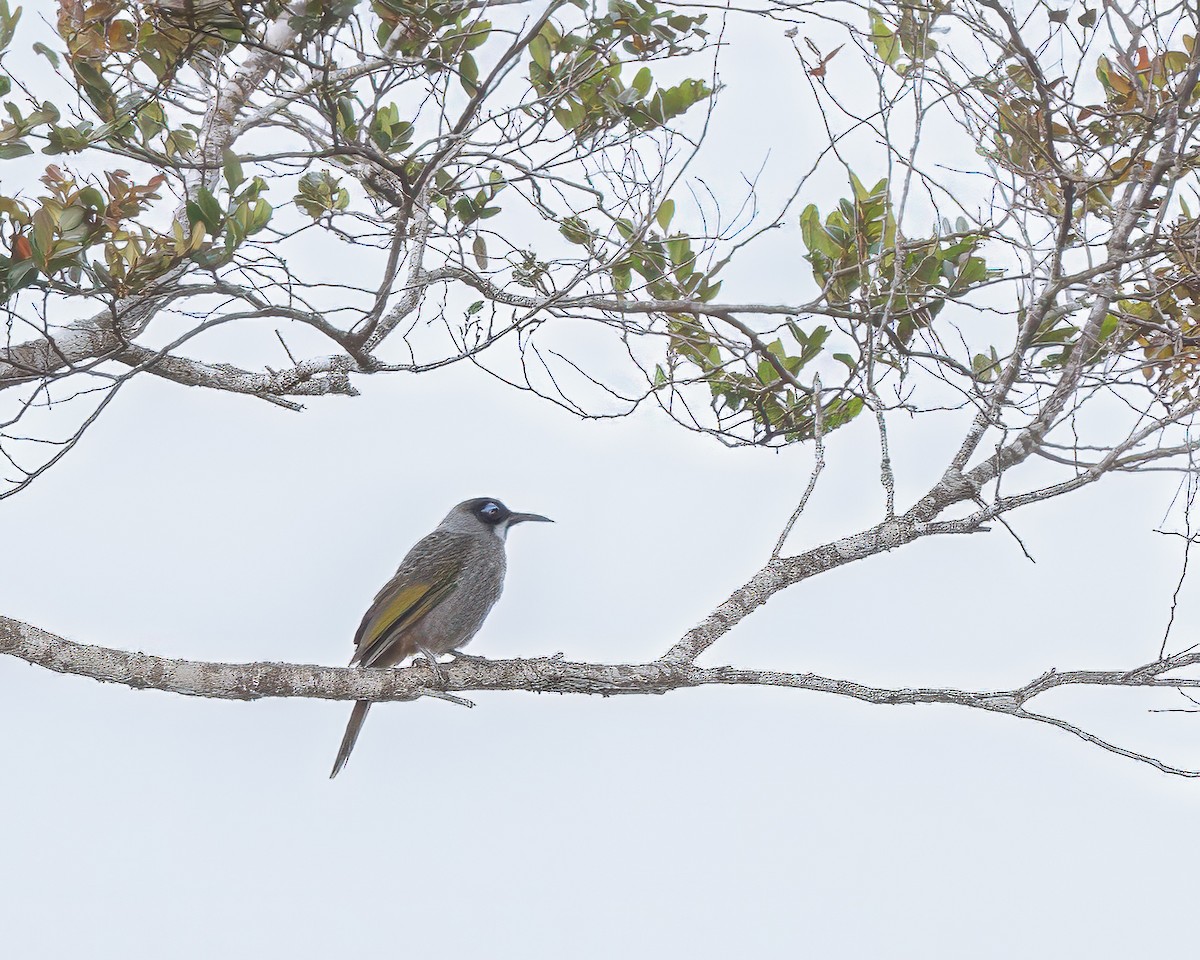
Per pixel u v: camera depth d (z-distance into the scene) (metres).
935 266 12.23
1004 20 10.05
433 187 13.04
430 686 9.95
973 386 10.88
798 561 10.95
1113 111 10.94
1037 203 11.47
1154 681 9.82
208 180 11.22
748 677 10.12
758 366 13.17
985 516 10.88
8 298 9.57
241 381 12.72
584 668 10.23
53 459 9.68
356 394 13.02
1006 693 9.85
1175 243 10.39
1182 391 11.70
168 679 9.24
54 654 8.96
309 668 9.69
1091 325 11.16
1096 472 10.65
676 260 13.12
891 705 10.02
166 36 10.17
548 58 12.45
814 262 12.72
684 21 12.13
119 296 9.99
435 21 10.59
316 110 11.82
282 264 10.77
